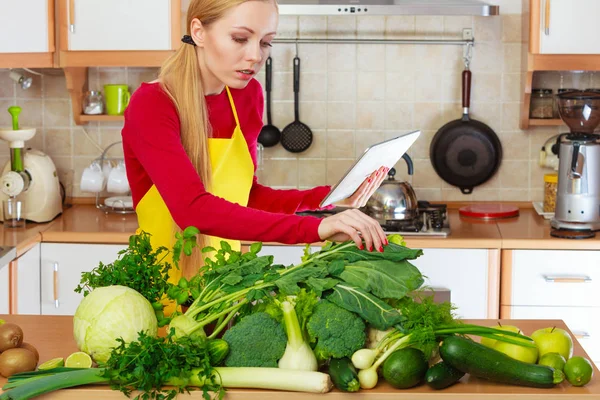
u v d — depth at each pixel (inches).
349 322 66.2
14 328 73.0
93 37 144.9
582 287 136.5
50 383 64.7
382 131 161.5
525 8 152.2
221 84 91.5
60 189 160.6
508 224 147.6
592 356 137.6
